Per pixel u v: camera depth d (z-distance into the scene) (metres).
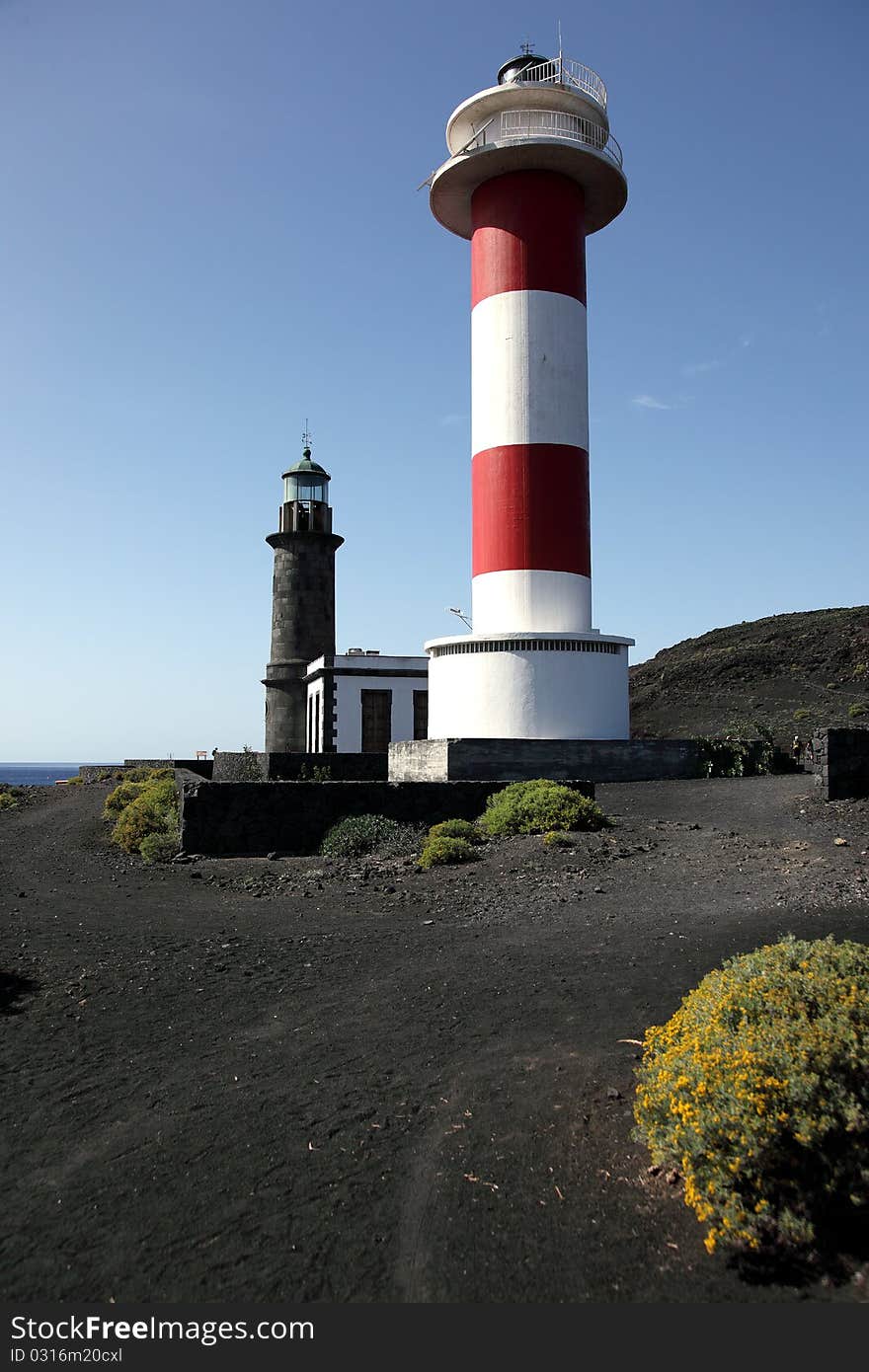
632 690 64.94
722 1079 4.07
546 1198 4.39
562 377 23.36
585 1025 6.71
